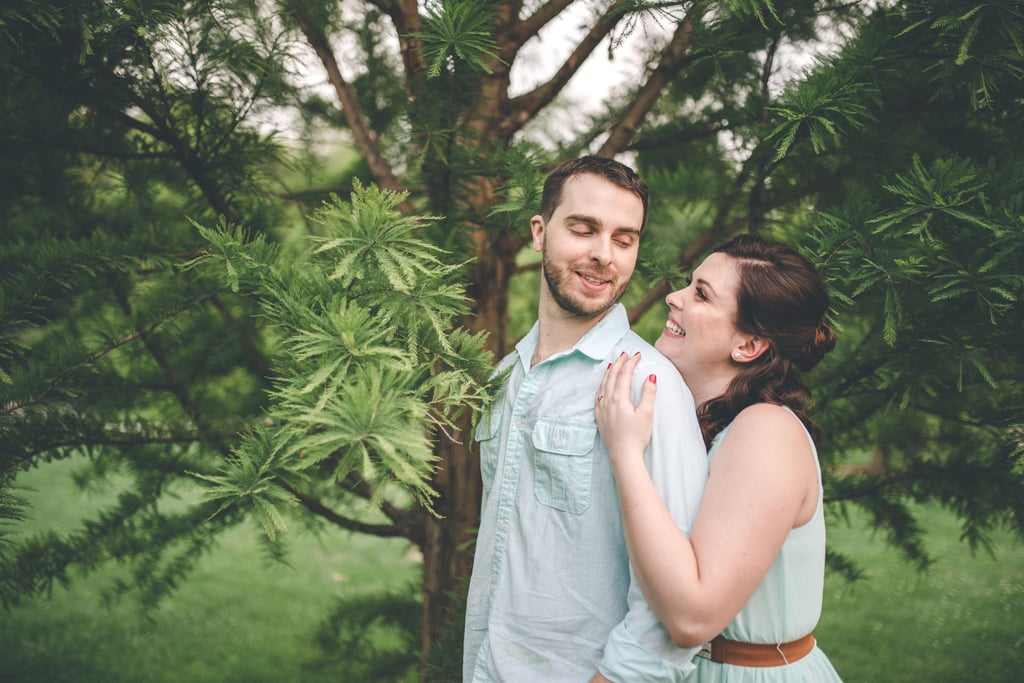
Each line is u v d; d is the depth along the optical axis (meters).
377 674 2.81
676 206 2.58
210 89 1.84
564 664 1.23
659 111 2.53
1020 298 1.40
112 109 1.75
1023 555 5.78
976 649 4.39
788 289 1.25
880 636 4.60
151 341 2.27
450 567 2.19
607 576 1.22
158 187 2.26
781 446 1.12
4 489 1.61
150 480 2.32
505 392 1.39
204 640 4.34
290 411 1.03
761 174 1.98
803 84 1.57
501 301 2.16
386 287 1.20
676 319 1.39
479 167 1.71
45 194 2.21
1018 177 1.43
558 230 1.29
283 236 2.40
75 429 1.95
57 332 2.08
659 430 1.15
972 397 1.90
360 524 2.35
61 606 4.65
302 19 1.92
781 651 1.21
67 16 1.45
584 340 1.31
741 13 1.77
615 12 1.60
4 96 1.80
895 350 1.73
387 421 0.96
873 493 2.16
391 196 1.17
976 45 1.44
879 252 1.47
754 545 1.05
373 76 2.66
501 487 1.32
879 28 1.62
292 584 5.29
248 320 2.47
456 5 1.39
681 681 1.19
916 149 1.98
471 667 1.35
